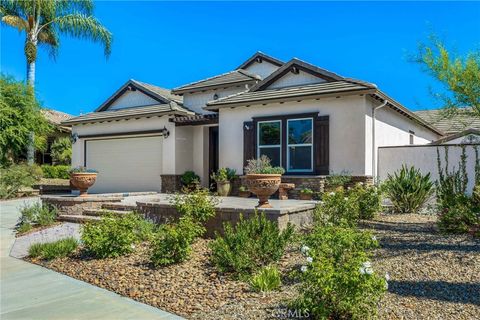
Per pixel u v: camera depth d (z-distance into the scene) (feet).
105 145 63.87
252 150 47.19
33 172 66.64
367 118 41.78
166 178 55.36
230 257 19.48
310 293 13.74
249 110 48.21
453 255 19.67
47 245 25.46
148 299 17.13
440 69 27.48
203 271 20.22
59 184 75.15
